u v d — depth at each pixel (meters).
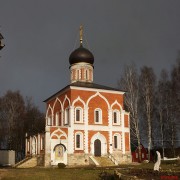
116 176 23.28
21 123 70.12
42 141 47.41
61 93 52.03
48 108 57.06
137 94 55.03
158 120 58.66
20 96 71.12
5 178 24.56
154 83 57.56
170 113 55.91
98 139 48.62
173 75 52.50
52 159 44.59
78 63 56.25
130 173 25.16
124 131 50.50
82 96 49.09
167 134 57.16
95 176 25.75
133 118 53.91
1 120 68.31
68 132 46.72
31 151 52.31
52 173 27.67
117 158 48.81
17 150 69.88
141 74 56.59
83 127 47.91
